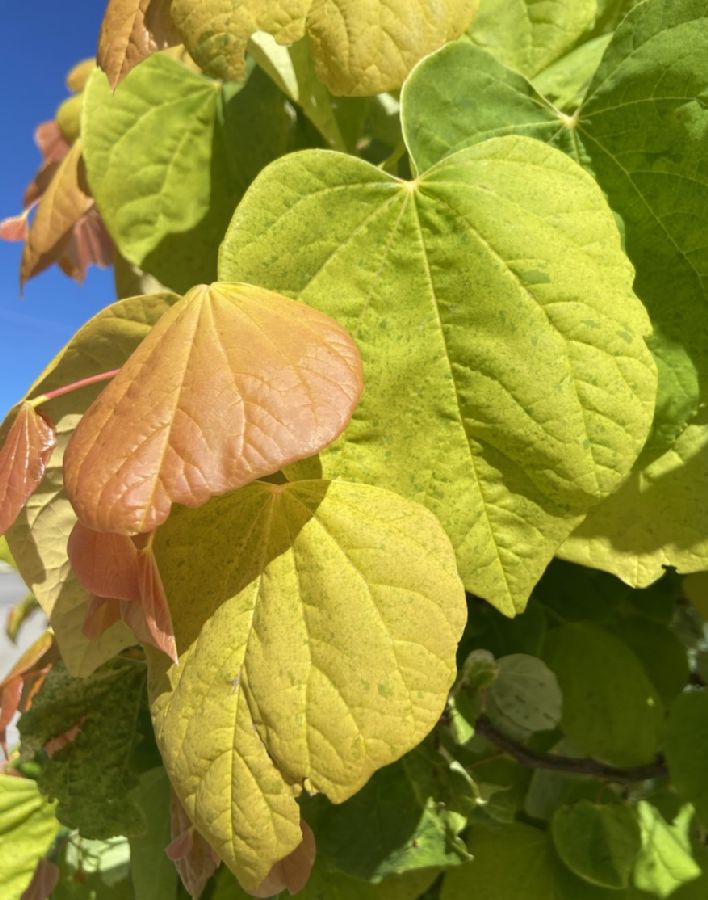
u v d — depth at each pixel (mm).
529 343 171
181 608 173
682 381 197
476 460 177
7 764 337
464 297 175
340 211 175
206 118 279
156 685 172
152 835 297
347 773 150
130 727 284
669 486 209
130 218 270
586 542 211
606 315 170
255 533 171
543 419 171
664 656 342
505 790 284
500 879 293
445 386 176
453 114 190
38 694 289
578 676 317
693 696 295
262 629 162
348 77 169
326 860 266
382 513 166
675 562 208
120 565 164
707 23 184
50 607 216
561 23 224
